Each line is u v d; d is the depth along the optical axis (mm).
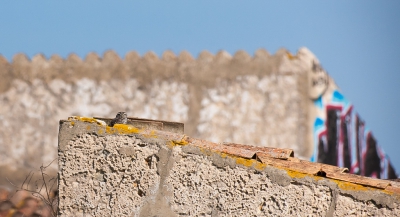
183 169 17172
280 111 52281
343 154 52625
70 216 17641
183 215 17000
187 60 52469
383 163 53375
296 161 17031
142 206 17281
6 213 31172
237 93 52281
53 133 50562
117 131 17641
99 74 51656
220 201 16828
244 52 52750
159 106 51656
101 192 17547
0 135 50156
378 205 15906
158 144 17391
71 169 17719
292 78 52562
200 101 52031
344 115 52938
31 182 47875
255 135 51938
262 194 16594
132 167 17438
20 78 51125
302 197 16359
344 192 16156
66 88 51281
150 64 52125
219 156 17000
